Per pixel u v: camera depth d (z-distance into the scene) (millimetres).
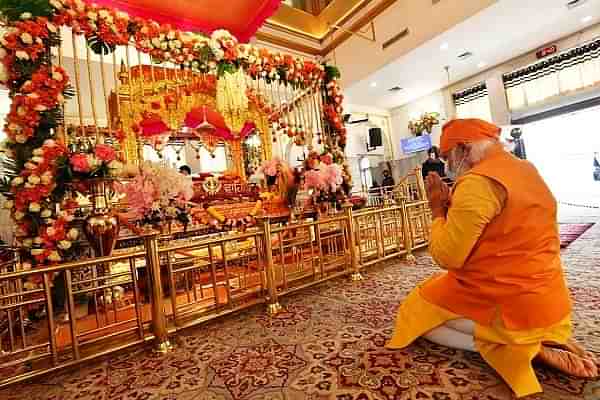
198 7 3643
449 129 1521
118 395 1481
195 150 6031
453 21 6570
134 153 4680
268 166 4066
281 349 1783
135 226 2945
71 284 1772
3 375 1727
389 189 9117
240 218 3855
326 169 4039
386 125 12062
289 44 8281
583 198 8625
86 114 6039
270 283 2430
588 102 7711
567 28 7293
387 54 7863
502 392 1233
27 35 2395
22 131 2352
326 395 1317
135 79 4742
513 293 1254
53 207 2389
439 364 1471
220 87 4305
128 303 2709
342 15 8352
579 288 2297
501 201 1255
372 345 1727
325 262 3098
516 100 8805
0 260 2824
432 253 1463
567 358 1272
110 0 3285
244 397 1358
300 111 5637
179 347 1938
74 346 1733
